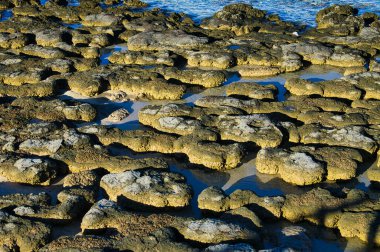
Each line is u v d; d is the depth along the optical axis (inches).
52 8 1715.1
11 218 637.3
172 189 694.5
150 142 839.1
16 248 602.2
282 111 930.1
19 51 1288.1
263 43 1318.9
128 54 1236.5
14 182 754.8
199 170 788.6
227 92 1034.7
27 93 1041.5
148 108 945.5
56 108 955.3
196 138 831.1
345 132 827.4
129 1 1834.4
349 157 768.9
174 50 1284.4
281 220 661.9
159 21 1504.7
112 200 694.5
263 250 554.3
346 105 949.8
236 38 1384.1
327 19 1476.4
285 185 748.0
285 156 769.6
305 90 1030.4
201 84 1093.1
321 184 745.0
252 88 1024.9
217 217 668.1
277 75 1159.6
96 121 952.9
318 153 778.8
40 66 1160.2
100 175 759.1
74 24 1600.6
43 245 607.2
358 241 623.5
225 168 788.6
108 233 618.2
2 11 1755.7
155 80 1075.9
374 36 1332.4
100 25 1537.9
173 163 808.9
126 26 1476.4
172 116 913.5
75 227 657.0
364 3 1763.0
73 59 1213.7
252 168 792.9
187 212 684.7
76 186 717.3
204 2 1879.9
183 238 594.9
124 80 1082.7
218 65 1194.6
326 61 1212.5
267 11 1691.7
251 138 828.6
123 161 773.3
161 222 618.2
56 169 766.5
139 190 690.2
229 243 578.6
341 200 669.3
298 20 1590.8
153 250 564.7
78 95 1061.1
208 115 906.1
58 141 820.6
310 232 644.7
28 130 860.6
